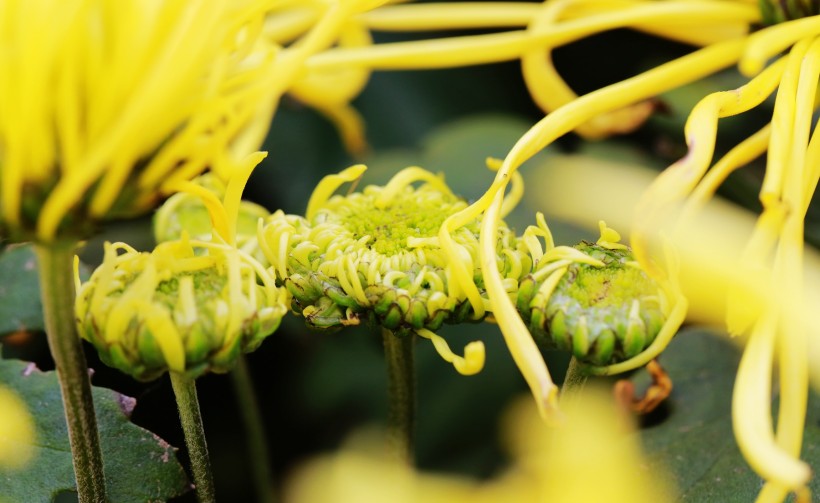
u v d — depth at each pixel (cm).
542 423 39
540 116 65
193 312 37
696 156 38
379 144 63
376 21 53
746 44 45
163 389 44
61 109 35
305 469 49
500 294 37
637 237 37
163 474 41
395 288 39
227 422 49
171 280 38
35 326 46
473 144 58
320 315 40
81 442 38
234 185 38
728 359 45
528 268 40
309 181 58
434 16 53
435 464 50
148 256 38
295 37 57
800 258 37
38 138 35
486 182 57
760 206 49
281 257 40
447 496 35
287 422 50
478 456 50
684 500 42
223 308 37
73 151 35
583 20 47
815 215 47
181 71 35
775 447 34
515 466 40
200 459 39
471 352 37
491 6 55
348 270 40
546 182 53
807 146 40
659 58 60
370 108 64
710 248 41
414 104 64
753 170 50
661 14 47
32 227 36
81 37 35
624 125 51
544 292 38
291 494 49
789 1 45
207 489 39
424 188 42
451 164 58
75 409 37
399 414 42
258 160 38
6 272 47
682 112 51
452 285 39
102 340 37
